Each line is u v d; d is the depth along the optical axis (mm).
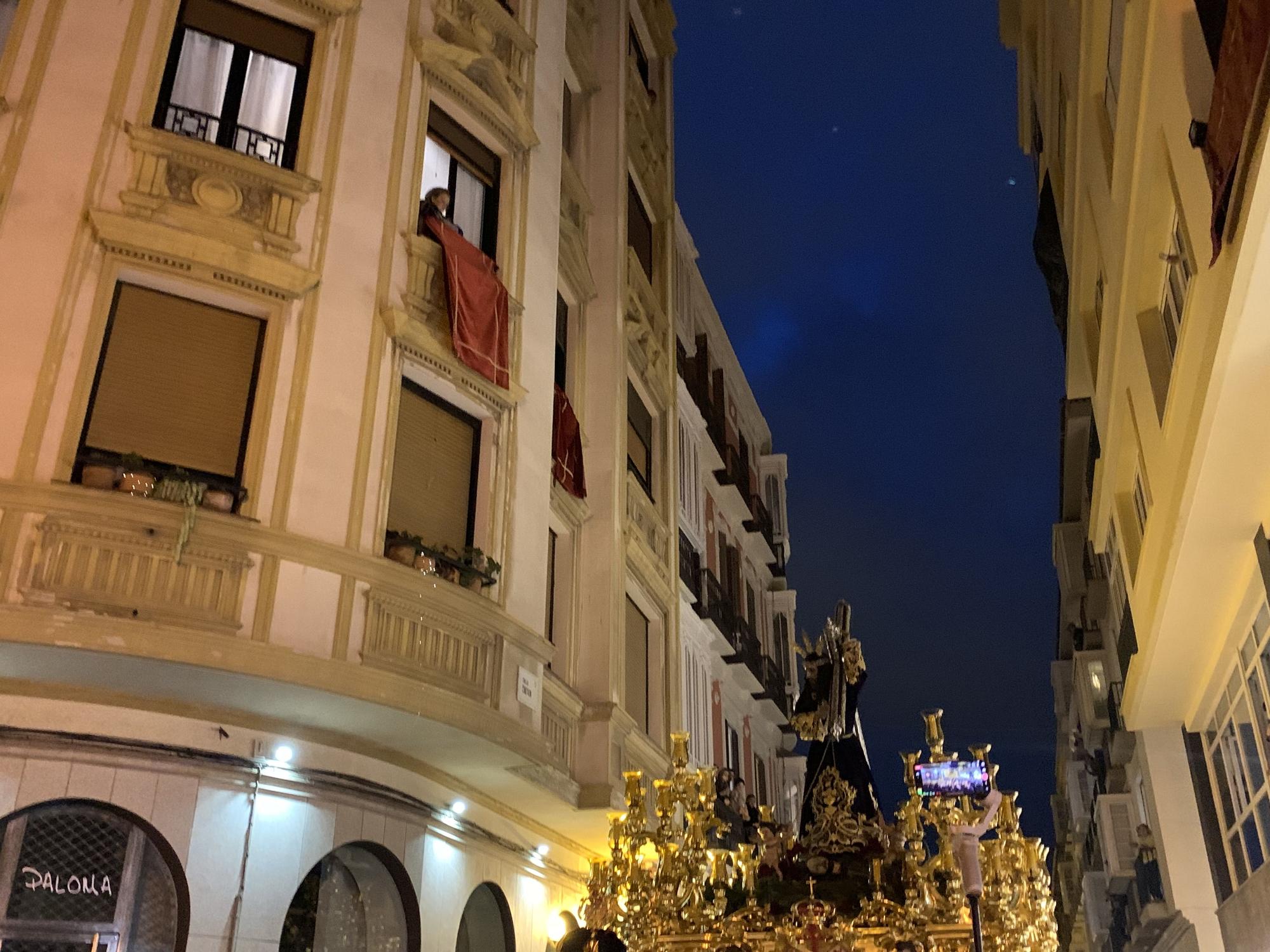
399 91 13406
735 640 24859
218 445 10992
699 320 27562
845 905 8477
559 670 14992
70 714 9852
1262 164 6238
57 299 10469
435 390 12844
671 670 18203
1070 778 34250
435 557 11906
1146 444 12672
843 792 9055
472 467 13242
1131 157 10633
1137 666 15227
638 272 19891
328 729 11031
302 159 12383
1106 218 12945
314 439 11258
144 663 9578
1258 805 13508
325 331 11719
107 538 9789
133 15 11844
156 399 10828
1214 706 15328
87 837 9766
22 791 9445
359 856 11469
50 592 9430
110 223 10828
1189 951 16828
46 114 11086
